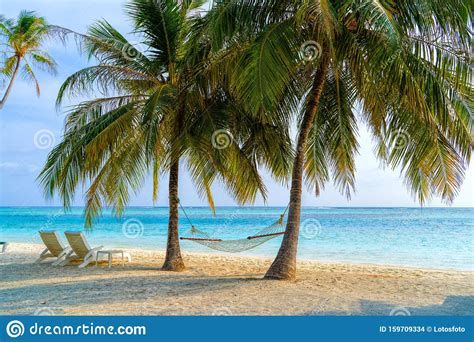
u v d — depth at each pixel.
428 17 6.16
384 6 6.35
